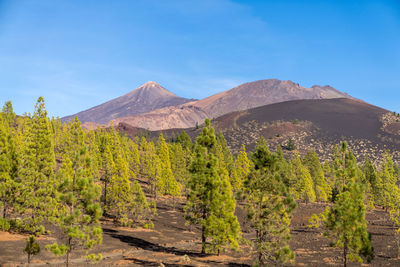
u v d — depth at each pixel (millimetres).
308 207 81188
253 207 27234
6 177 34750
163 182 68562
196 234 49250
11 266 24594
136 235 43875
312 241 45438
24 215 38875
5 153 36000
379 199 78875
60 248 19734
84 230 20359
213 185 32844
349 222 22703
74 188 20734
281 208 26359
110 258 31078
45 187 36344
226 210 32688
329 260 33062
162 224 53406
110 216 52938
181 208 67438
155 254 33625
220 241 32312
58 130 93875
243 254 36031
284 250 25531
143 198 48406
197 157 34469
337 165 25688
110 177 51000
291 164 96125
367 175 87562
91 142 82375
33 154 36781
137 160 87250
